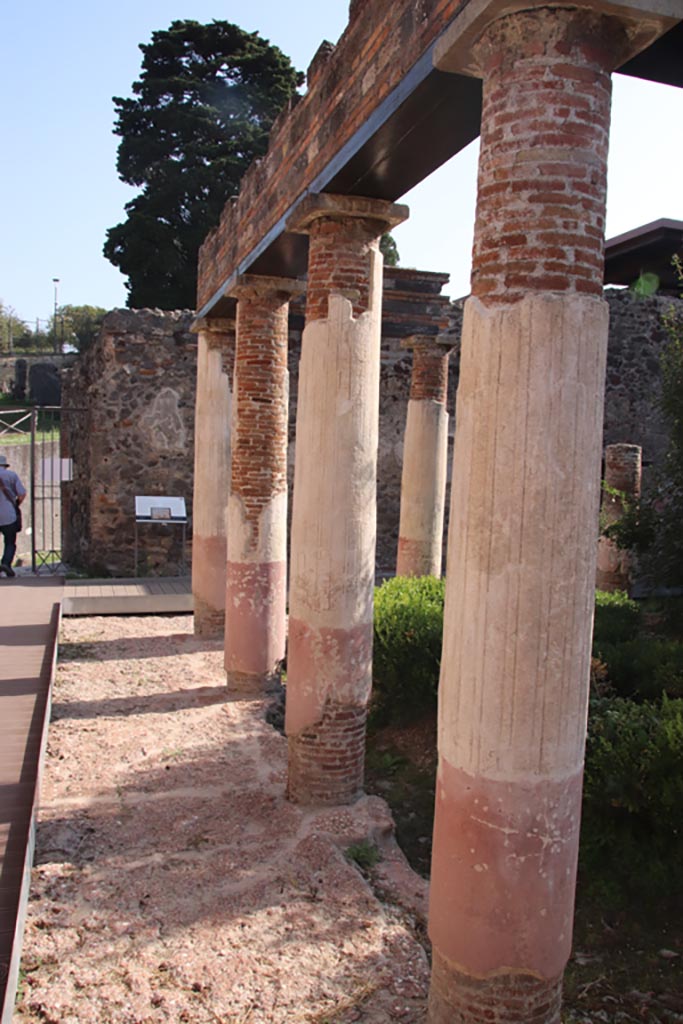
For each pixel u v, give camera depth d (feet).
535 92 9.61
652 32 9.77
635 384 52.08
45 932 13.07
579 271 9.68
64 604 35.68
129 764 20.04
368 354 17.12
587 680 10.23
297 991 11.81
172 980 11.98
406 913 14.21
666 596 29.96
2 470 40.73
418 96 12.28
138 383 43.80
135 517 43.70
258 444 25.00
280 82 90.84
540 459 9.62
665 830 15.47
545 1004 10.30
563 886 10.18
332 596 17.30
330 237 17.02
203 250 30.96
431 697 23.54
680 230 34.96
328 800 17.79
